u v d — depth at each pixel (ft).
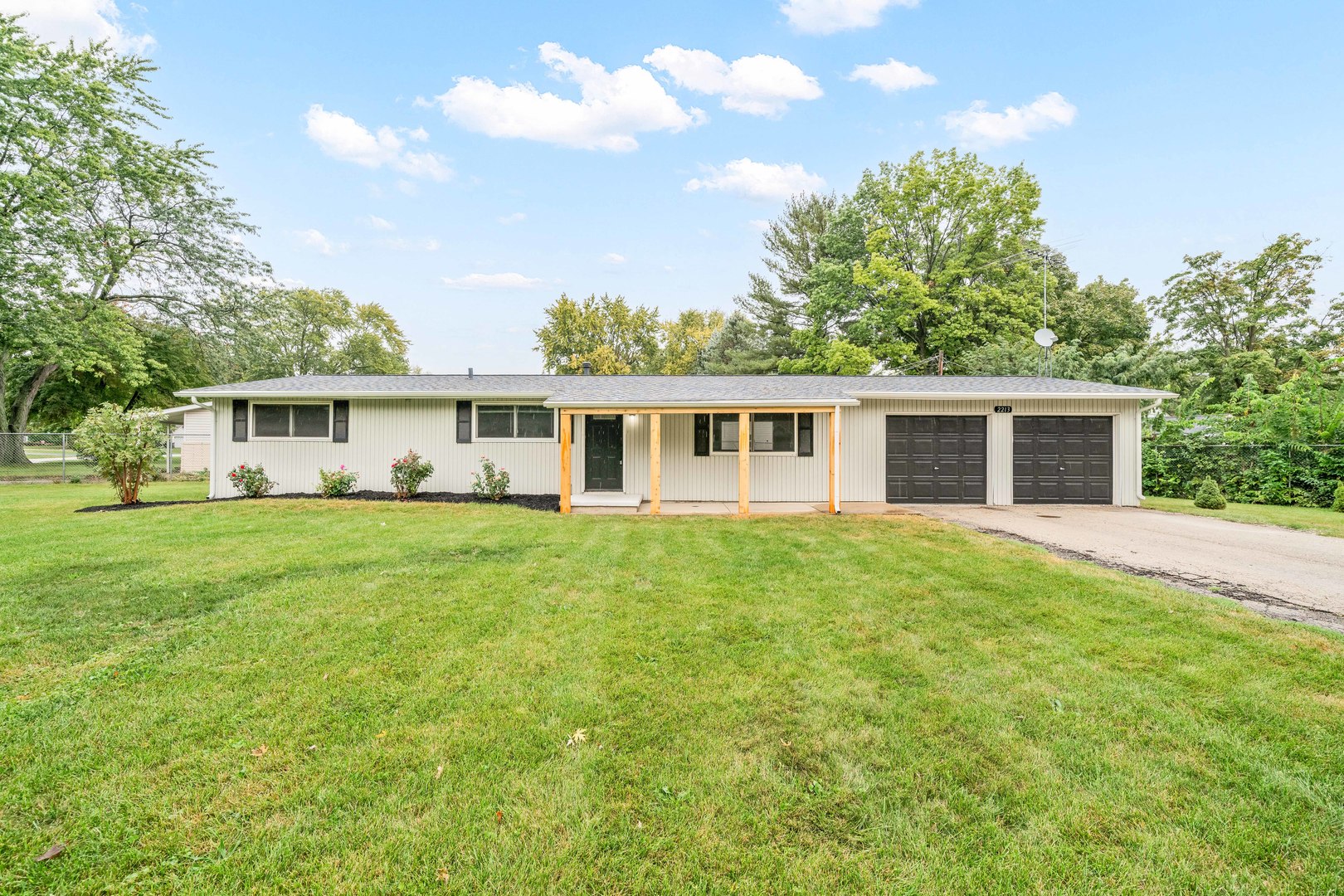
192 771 7.77
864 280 72.54
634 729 9.00
